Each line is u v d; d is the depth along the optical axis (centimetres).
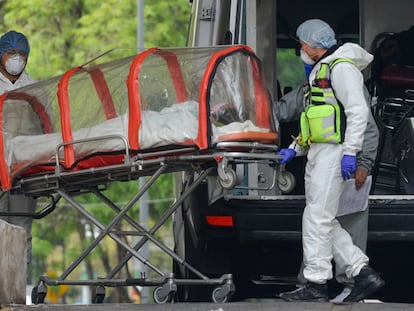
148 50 2028
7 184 2117
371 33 2530
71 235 7544
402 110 2327
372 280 2028
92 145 2038
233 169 2075
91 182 2112
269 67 2448
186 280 2048
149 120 1994
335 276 2105
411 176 2245
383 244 2173
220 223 2153
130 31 7356
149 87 2005
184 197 2062
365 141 2052
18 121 2122
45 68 7350
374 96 2397
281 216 2145
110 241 7200
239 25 2267
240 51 2002
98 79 2056
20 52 2362
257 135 1980
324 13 2527
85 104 2061
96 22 7381
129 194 7031
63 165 2066
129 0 7400
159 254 7381
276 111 2128
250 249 2236
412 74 2344
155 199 7069
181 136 1972
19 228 2066
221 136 1964
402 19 2527
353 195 2050
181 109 1989
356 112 1992
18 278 2055
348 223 2081
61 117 2062
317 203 2025
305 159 2348
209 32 2491
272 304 1906
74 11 7500
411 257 2231
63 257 7288
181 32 7400
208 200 2131
